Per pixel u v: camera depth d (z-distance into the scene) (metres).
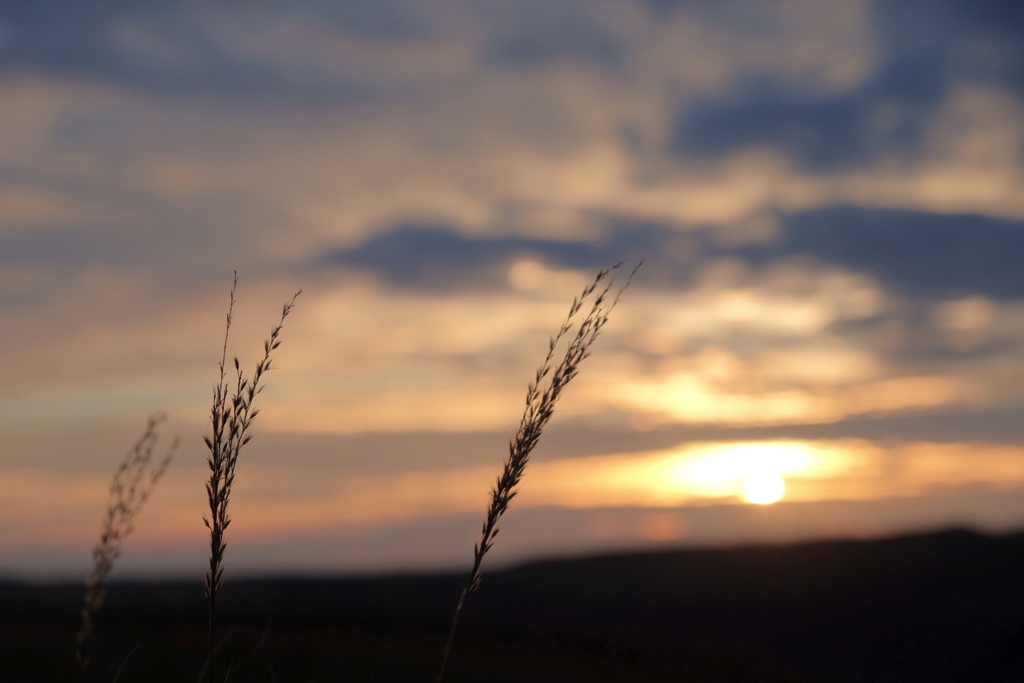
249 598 29.95
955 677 30.53
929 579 45.72
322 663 17.12
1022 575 44.00
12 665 11.86
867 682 30.55
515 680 21.19
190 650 14.22
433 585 50.72
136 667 11.59
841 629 39.19
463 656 24.67
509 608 44.81
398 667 19.62
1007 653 32.28
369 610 30.91
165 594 36.66
